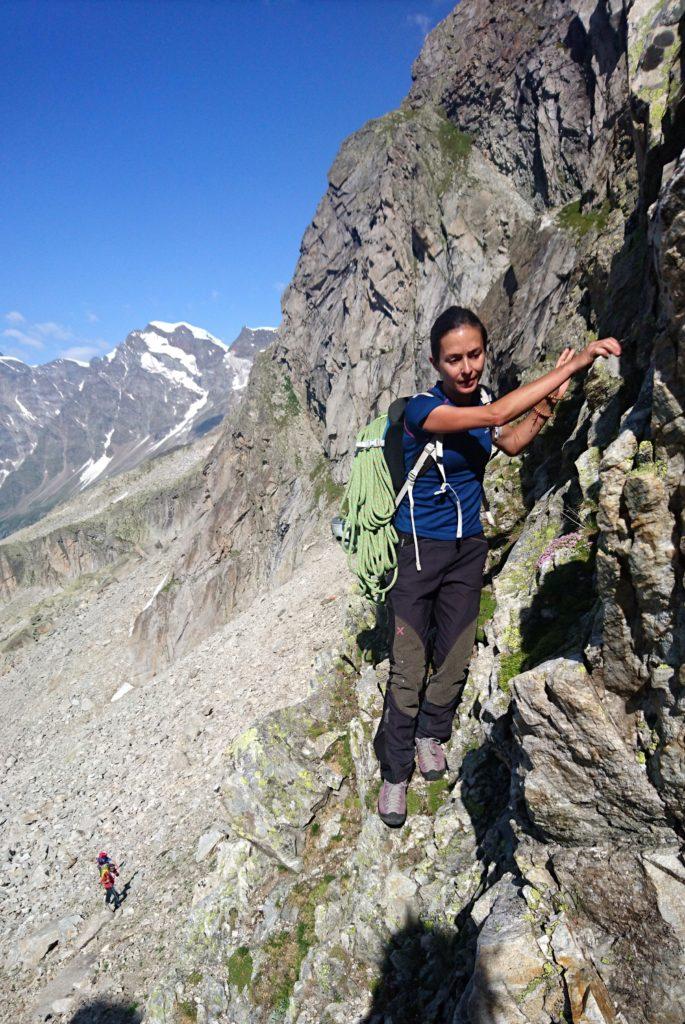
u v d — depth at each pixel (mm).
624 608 2951
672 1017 2781
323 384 61000
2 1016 18578
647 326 5789
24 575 99250
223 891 10336
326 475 59312
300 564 54312
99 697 57219
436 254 44812
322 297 62688
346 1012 6129
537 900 3477
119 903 22062
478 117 44188
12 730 56469
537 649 5301
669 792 2838
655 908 2943
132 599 70938
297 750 10414
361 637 11320
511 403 2705
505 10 42406
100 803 33500
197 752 31375
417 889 6184
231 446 64812
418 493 3123
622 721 3078
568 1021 3064
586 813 3293
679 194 2354
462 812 6352
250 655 38906
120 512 90250
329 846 9547
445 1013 5059
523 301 17578
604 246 9852
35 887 27812
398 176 47969
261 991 7914
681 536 2633
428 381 45188
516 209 40062
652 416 2770
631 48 5113
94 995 17062
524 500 8836
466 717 6867
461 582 3328
